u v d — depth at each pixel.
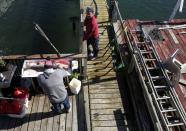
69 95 8.81
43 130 7.69
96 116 8.34
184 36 12.11
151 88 8.30
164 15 20.08
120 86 9.47
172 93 8.28
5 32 16.61
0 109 7.72
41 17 18.11
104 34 12.11
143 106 8.51
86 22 9.46
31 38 15.80
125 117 8.36
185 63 10.13
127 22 13.09
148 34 12.09
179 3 13.21
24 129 7.72
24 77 8.04
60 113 8.18
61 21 17.39
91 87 9.36
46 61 8.30
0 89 7.86
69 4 19.75
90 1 14.80
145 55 10.43
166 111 7.81
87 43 10.07
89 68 10.16
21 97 7.85
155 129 7.34
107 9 14.05
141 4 21.47
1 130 7.71
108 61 10.52
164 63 9.41
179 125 7.59
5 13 18.81
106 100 8.90
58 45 14.84
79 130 7.75
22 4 19.95
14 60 8.40
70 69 8.36
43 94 8.74
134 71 9.84
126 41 11.27
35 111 8.23
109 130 7.92
